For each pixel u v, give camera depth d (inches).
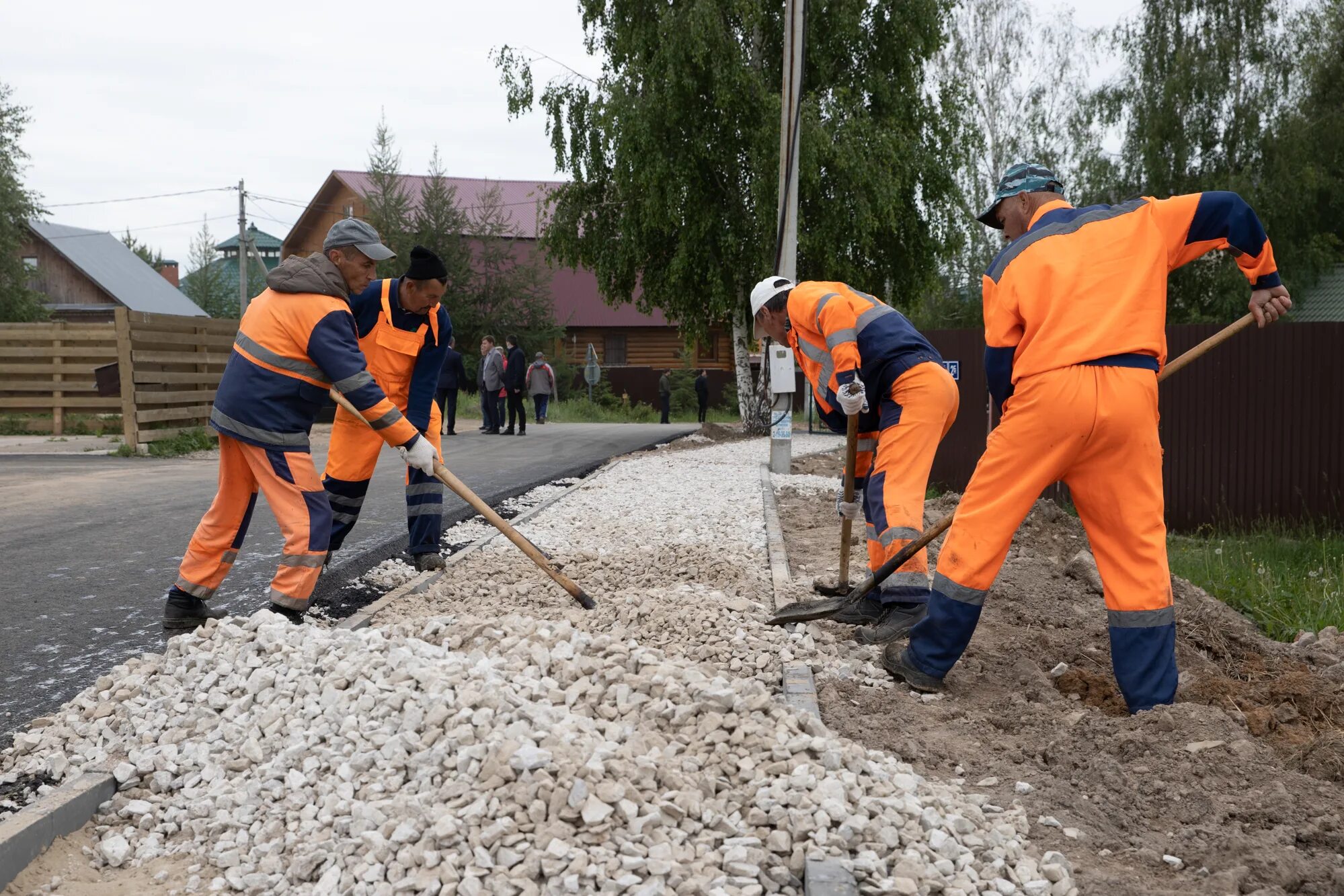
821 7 713.6
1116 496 153.1
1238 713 153.5
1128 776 130.6
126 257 2011.6
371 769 122.9
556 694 136.4
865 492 201.6
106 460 572.1
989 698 167.5
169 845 120.9
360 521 345.4
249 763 131.5
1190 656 199.3
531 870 100.9
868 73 732.0
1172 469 496.4
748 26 699.4
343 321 188.9
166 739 138.8
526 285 1534.2
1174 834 118.5
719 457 578.6
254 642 155.7
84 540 305.4
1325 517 475.2
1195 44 1267.2
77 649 192.7
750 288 760.3
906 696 164.4
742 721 129.7
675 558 260.8
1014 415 155.6
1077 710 161.2
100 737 141.9
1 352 730.2
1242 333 484.7
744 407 789.9
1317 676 180.7
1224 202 153.3
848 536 212.4
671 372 1614.2
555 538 302.8
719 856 105.0
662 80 693.9
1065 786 129.8
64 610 222.1
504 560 263.6
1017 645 193.9
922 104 762.2
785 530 329.4
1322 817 118.7
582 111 775.7
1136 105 1284.4
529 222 1777.8
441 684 132.6
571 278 1752.0
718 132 706.8
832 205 697.0
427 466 195.6
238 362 186.4
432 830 106.5
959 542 162.1
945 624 163.5
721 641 180.7
